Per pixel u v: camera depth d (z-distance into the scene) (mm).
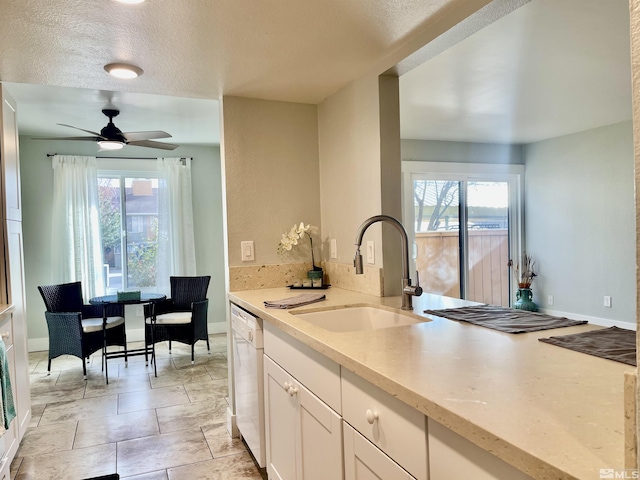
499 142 5535
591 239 4973
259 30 1791
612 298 4789
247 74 2281
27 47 1918
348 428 1252
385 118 2174
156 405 3215
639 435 529
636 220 518
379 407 1088
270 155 2729
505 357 1132
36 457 2459
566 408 804
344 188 2543
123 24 1716
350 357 1157
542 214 5539
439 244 5309
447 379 971
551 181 5398
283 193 2760
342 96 2527
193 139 5035
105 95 3303
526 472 654
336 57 2082
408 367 1062
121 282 5238
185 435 2719
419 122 4316
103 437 2699
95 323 4043
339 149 2586
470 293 5473
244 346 2307
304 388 1567
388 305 1965
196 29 1772
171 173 5273
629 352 1155
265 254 2719
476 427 743
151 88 2486
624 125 4566
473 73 2922
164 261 5289
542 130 4867
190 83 2408
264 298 2322
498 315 1688
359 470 1198
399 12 1671
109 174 5176
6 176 2467
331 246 2723
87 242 4902
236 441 2633
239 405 2506
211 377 3848
